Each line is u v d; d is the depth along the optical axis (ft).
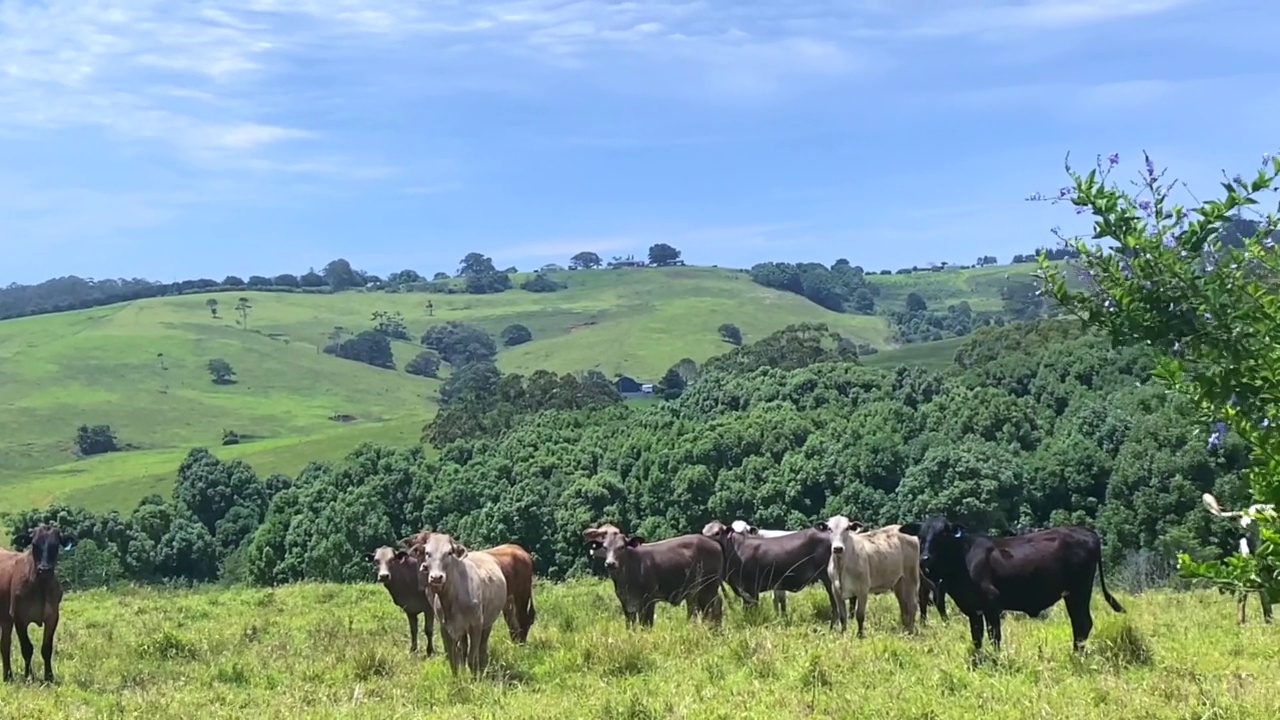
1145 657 40.63
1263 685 35.27
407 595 53.36
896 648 43.93
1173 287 18.85
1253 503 19.83
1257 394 18.70
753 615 57.36
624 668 43.52
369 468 180.86
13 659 53.52
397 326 590.14
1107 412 148.87
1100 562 43.70
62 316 590.14
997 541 43.27
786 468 154.92
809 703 35.45
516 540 159.02
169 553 202.80
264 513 226.38
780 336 265.54
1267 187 18.62
